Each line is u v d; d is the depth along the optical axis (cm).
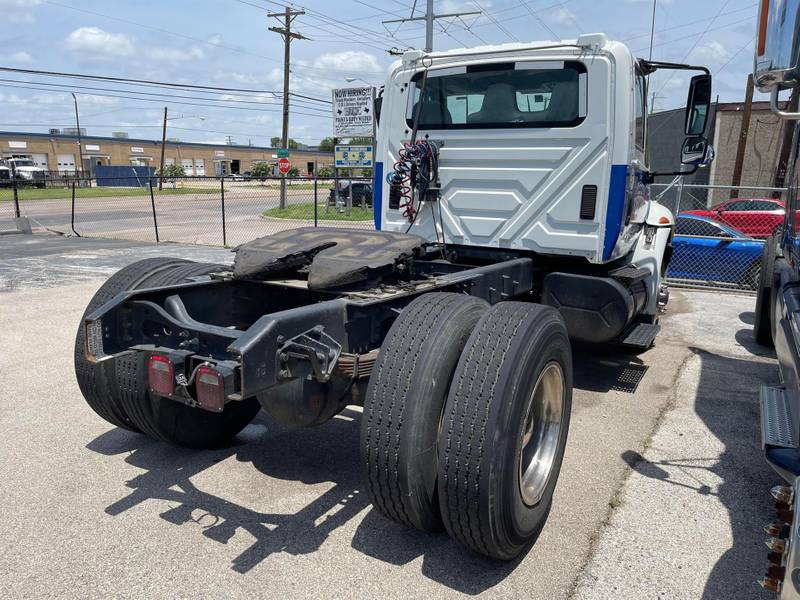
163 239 1770
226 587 271
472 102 502
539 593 271
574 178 468
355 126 2064
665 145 1709
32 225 2184
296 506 338
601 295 466
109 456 394
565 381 319
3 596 262
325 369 267
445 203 521
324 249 361
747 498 354
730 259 1061
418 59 522
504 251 514
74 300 841
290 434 433
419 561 292
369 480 270
